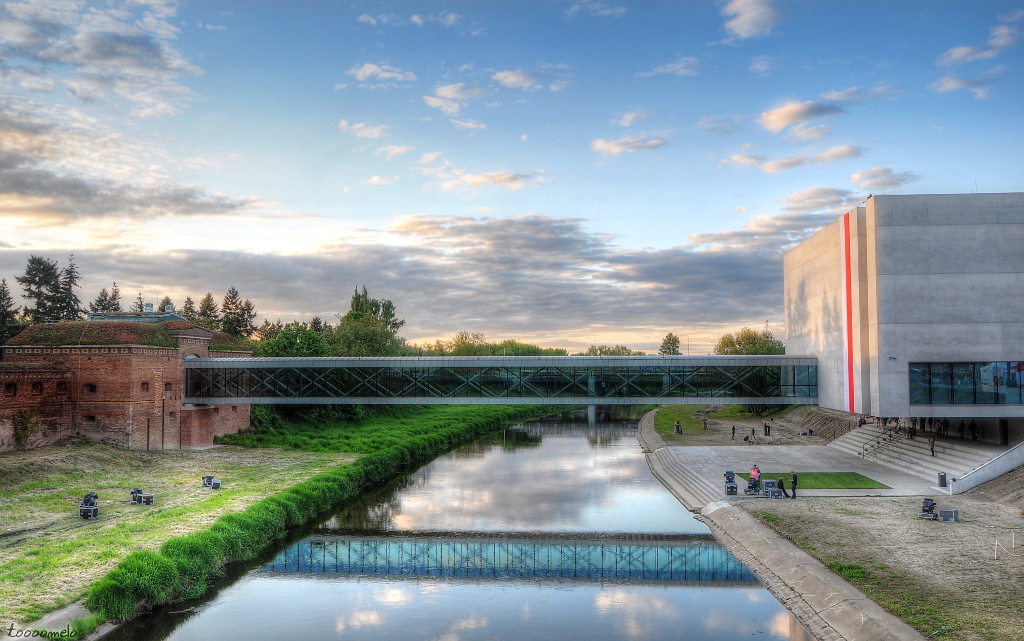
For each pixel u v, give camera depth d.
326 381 60.00
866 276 46.62
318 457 58.12
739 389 56.91
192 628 26.70
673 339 166.00
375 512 46.53
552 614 28.55
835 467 53.22
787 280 67.62
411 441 69.25
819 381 55.75
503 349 166.50
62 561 28.42
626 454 73.62
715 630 26.20
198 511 37.44
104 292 140.62
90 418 53.78
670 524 42.75
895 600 24.31
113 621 25.33
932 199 44.41
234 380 62.50
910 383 44.03
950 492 41.88
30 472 43.28
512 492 53.12
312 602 29.80
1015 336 43.72
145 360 55.09
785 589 28.75
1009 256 43.97
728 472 44.88
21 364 49.47
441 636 26.30
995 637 20.91
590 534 40.69
